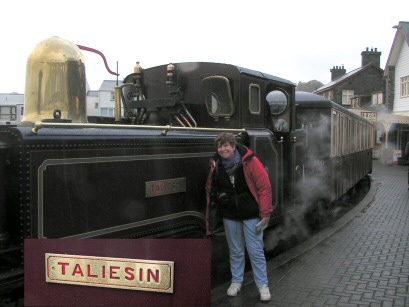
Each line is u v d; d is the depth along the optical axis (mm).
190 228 3783
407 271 4789
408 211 8984
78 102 3281
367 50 39625
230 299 3920
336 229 7027
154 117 4961
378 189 13383
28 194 2377
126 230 3045
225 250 4961
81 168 2686
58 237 2547
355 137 11945
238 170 3740
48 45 3211
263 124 5195
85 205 2717
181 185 3629
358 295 4051
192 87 4902
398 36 25688
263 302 3844
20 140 2363
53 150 2506
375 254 5508
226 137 3658
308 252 5609
